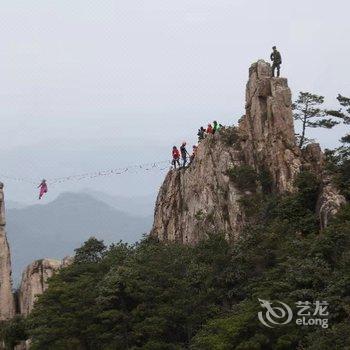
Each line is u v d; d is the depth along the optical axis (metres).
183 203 120.81
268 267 95.25
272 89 111.44
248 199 107.19
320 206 97.38
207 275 97.75
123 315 95.56
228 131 117.81
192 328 94.06
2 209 135.50
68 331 99.88
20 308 133.50
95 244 122.19
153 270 99.69
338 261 83.00
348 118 110.38
